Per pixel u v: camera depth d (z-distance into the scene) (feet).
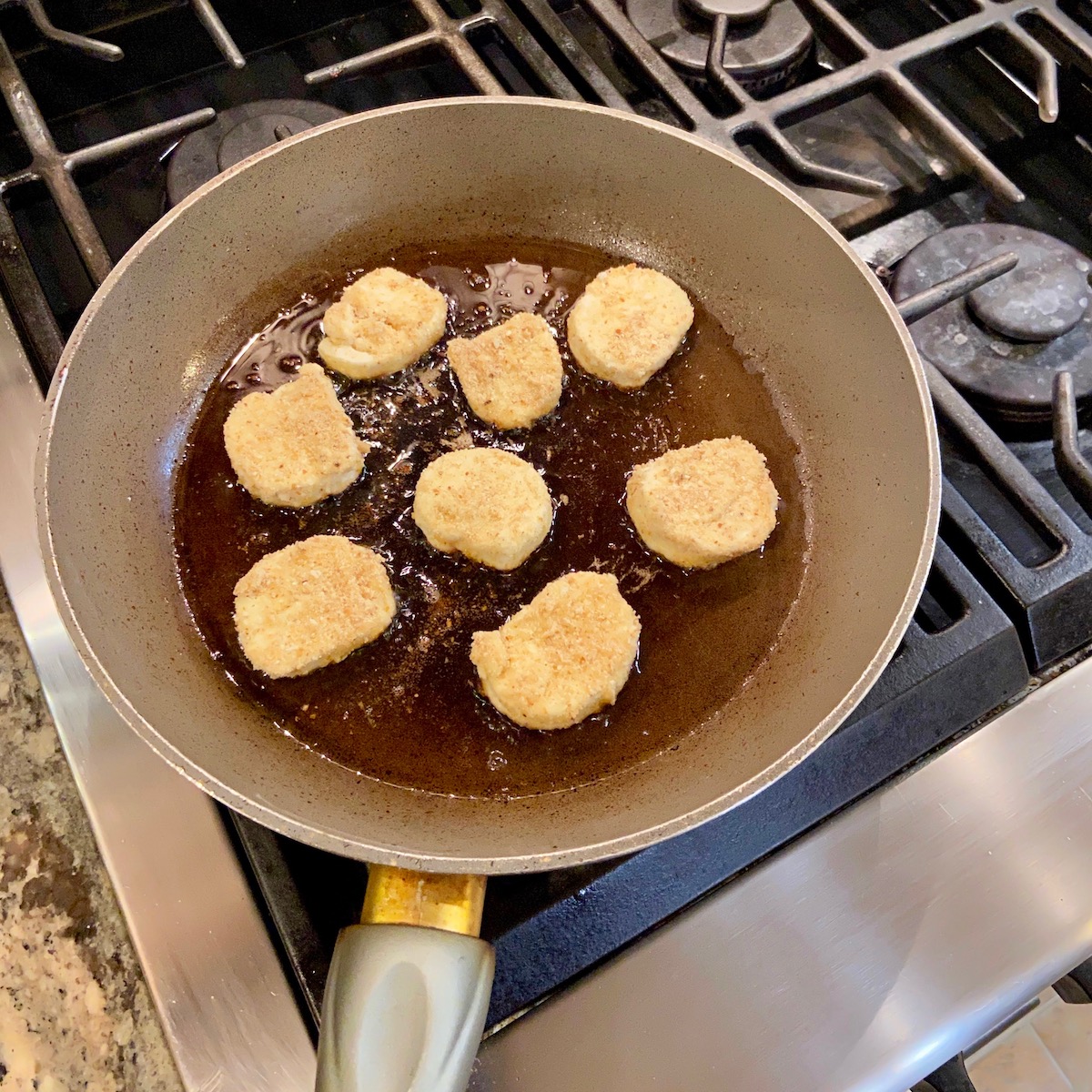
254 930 1.16
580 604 1.32
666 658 1.34
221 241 1.43
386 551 1.38
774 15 1.73
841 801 1.23
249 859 1.19
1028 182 1.69
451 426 1.46
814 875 1.20
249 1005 1.13
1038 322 1.46
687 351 1.52
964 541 1.33
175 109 1.72
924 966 1.17
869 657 1.20
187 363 1.44
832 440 1.44
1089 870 1.21
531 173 1.53
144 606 1.29
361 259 1.55
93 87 1.71
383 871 1.08
